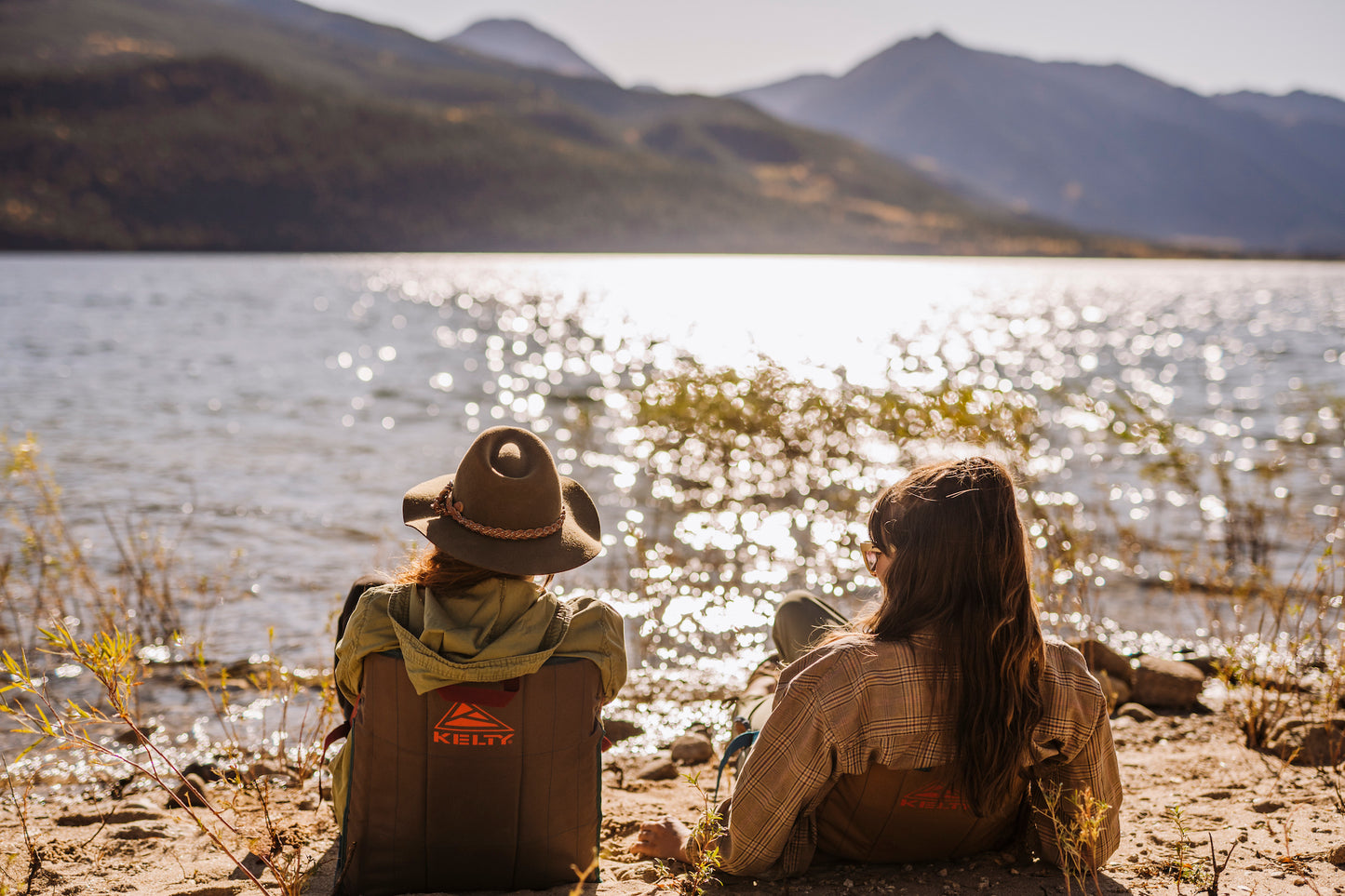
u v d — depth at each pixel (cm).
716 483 1001
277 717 445
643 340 3170
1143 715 451
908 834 241
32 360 2012
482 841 235
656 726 455
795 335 3506
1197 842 281
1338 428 1380
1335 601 456
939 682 214
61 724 260
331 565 696
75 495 876
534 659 222
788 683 224
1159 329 3925
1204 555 744
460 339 3016
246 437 1233
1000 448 782
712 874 250
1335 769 352
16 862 284
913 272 14575
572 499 252
